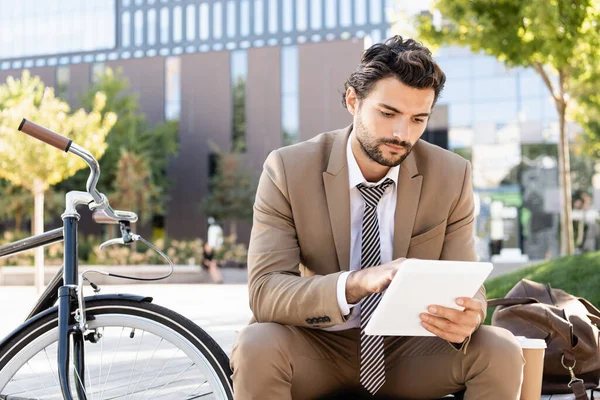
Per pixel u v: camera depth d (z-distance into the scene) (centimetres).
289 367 185
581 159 3036
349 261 201
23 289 1419
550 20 916
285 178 204
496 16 999
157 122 3192
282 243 201
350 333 202
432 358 197
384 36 3928
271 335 183
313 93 3066
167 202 3194
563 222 1055
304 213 202
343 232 201
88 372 208
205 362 189
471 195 210
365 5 3950
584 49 962
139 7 4266
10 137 1441
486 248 2964
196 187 3172
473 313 169
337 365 202
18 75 3272
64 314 190
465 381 190
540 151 3192
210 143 3084
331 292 181
